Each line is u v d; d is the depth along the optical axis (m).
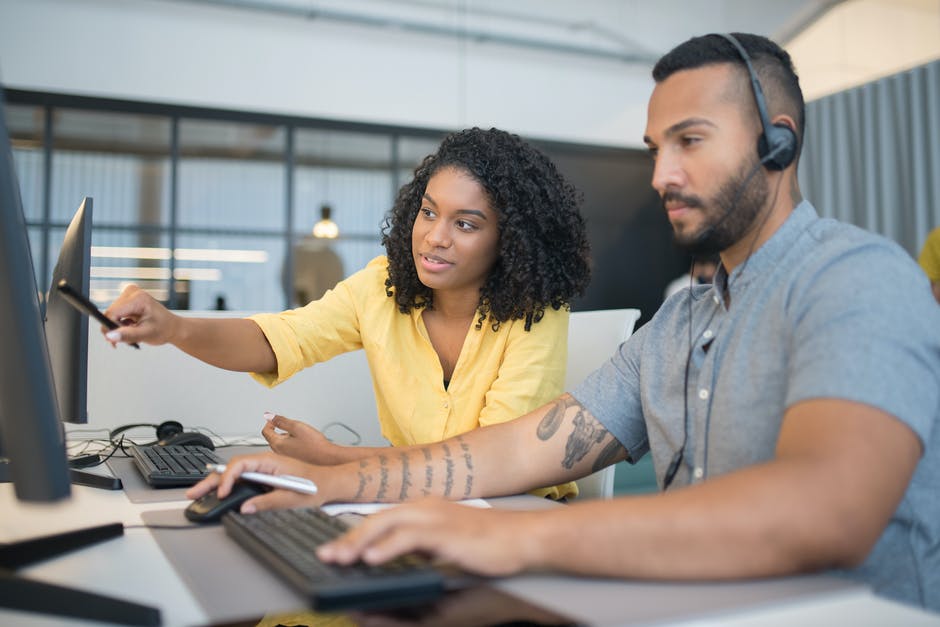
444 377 1.40
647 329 1.02
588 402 1.02
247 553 0.70
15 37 5.89
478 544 0.59
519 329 1.35
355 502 0.94
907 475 0.60
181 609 0.55
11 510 0.89
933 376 0.65
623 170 8.07
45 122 6.06
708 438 0.83
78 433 1.62
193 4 6.30
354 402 1.77
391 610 0.56
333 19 6.54
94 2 6.06
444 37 7.07
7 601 0.53
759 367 0.79
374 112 6.89
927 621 0.51
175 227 6.48
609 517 0.60
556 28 7.20
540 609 0.53
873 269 0.70
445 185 1.30
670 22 7.17
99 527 0.75
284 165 6.78
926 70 5.18
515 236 1.31
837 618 0.52
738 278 0.85
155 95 6.24
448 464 0.98
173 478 1.06
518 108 7.39
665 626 0.50
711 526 0.57
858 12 6.25
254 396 1.72
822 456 0.59
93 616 0.52
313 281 6.90
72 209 6.18
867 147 5.54
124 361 1.66
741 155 0.78
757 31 6.89
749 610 0.53
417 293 1.41
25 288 0.59
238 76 6.47
